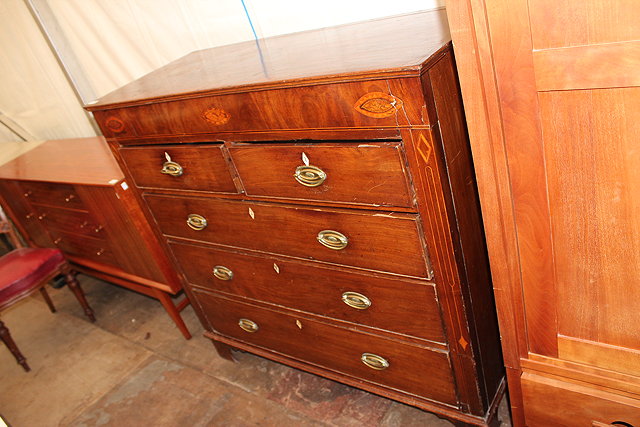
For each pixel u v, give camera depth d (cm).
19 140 345
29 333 284
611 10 75
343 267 138
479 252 131
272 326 180
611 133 85
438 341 135
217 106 129
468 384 139
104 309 287
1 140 352
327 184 123
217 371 216
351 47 129
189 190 159
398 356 148
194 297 201
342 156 115
